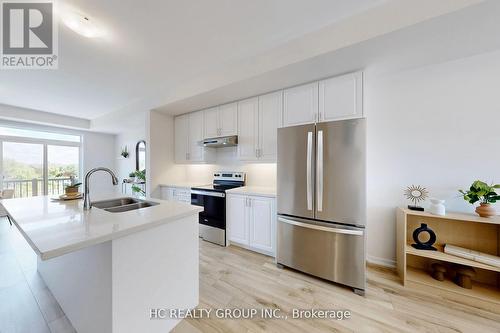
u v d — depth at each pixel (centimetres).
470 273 178
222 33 188
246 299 176
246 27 180
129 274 116
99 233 101
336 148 194
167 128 383
